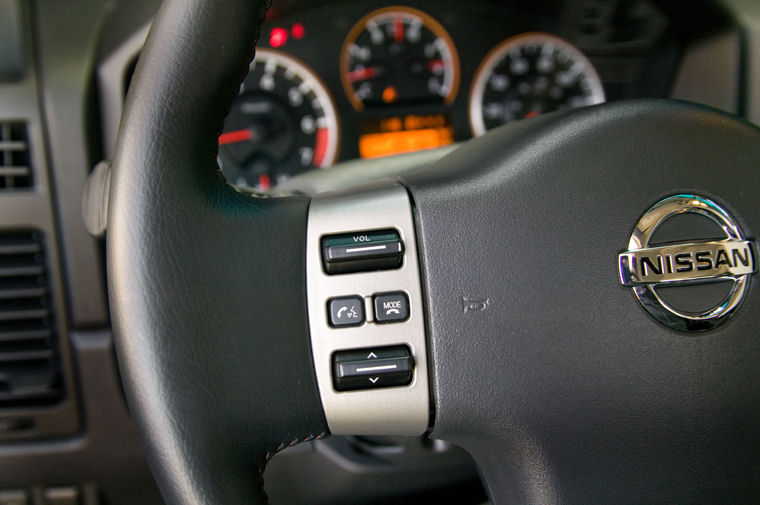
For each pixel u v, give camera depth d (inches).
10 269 47.2
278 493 43.1
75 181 47.0
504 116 62.6
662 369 21.9
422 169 25.1
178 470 19.6
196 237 20.4
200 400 19.8
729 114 23.5
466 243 21.9
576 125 22.8
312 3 57.2
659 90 61.1
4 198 46.5
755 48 51.6
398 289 21.7
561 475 22.1
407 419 21.8
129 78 48.5
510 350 21.6
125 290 19.9
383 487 41.9
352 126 60.4
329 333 21.4
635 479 22.2
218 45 20.6
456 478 41.5
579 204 22.2
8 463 49.7
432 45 60.7
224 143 58.7
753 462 22.6
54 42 46.4
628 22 58.4
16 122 46.3
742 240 22.7
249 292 20.8
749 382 22.4
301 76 59.0
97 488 51.0
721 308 22.4
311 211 22.2
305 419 21.2
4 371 48.5
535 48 61.8
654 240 22.3
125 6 46.9
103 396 49.3
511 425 21.8
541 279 21.8
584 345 21.7
